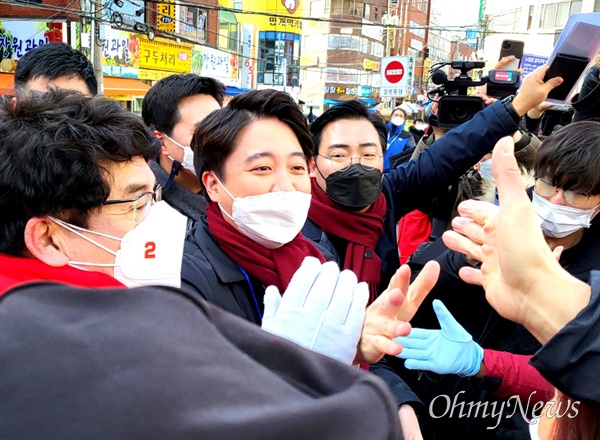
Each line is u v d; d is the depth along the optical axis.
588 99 2.40
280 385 0.46
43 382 0.42
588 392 0.71
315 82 32.47
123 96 12.52
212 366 0.45
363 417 0.44
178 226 1.24
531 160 2.36
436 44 42.16
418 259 1.79
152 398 0.41
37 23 10.88
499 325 1.64
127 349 0.44
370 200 1.84
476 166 2.59
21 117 0.97
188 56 16.28
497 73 2.62
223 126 1.36
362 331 0.95
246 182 1.33
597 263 1.65
